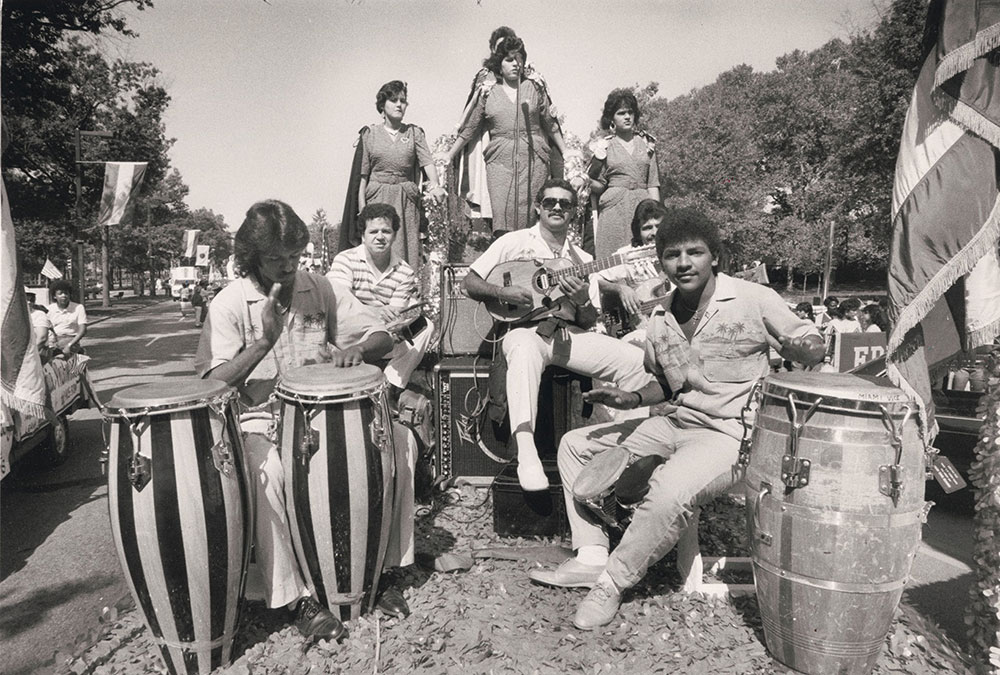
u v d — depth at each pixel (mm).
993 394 2486
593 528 3213
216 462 2430
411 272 4633
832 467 2289
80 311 7418
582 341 3725
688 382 3045
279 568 2727
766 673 2516
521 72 5254
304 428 2584
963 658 2623
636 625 2848
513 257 4250
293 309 3068
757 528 2500
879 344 6504
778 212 21891
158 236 33562
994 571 2479
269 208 2840
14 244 2893
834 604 2340
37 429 5305
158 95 15156
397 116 5625
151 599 2455
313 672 2531
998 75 2402
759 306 2898
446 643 2699
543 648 2701
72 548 4160
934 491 4977
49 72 13602
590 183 5727
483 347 4461
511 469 3809
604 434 3242
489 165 5414
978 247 2398
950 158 2455
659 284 4078
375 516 2717
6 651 2971
